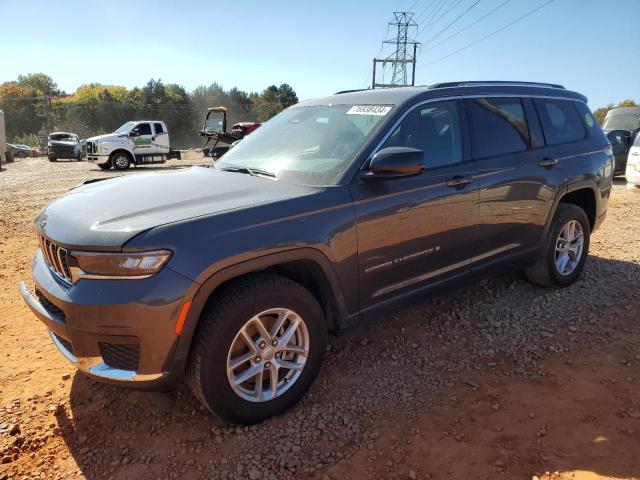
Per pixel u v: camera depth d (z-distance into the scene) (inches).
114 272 94.9
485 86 161.6
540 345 147.6
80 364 101.0
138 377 97.8
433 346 147.6
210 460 103.0
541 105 176.2
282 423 113.7
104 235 96.4
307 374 117.4
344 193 118.3
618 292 184.2
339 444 107.5
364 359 140.8
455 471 98.7
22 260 239.1
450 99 147.6
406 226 128.8
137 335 95.0
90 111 3560.5
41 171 846.5
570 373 132.3
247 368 110.1
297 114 160.2
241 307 102.9
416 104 138.3
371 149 126.3
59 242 100.4
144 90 3818.9
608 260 221.1
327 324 125.8
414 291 136.6
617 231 278.1
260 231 104.7
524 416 115.0
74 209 112.7
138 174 146.6
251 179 127.6
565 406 118.2
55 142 1227.9
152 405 120.1
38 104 3821.4
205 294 97.9
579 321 161.9
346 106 147.9
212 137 832.9
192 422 114.4
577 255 189.9
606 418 113.2
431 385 128.6
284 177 128.0
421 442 107.3
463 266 147.9
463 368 136.3
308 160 132.2
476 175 145.3
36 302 112.6
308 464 102.0
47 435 110.7
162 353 96.7
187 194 115.1
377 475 98.6
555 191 171.2
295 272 121.6
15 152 1876.2
